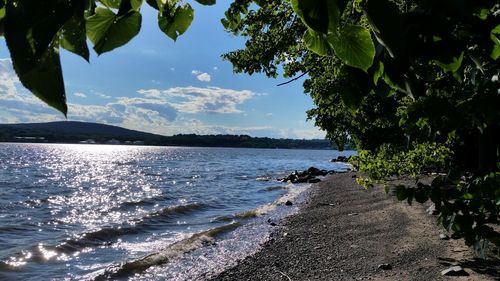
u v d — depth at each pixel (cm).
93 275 1141
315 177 4497
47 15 60
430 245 1013
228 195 3331
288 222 1725
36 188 3984
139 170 6769
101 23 79
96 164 8481
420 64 126
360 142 3047
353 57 93
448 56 110
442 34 105
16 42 59
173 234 1764
